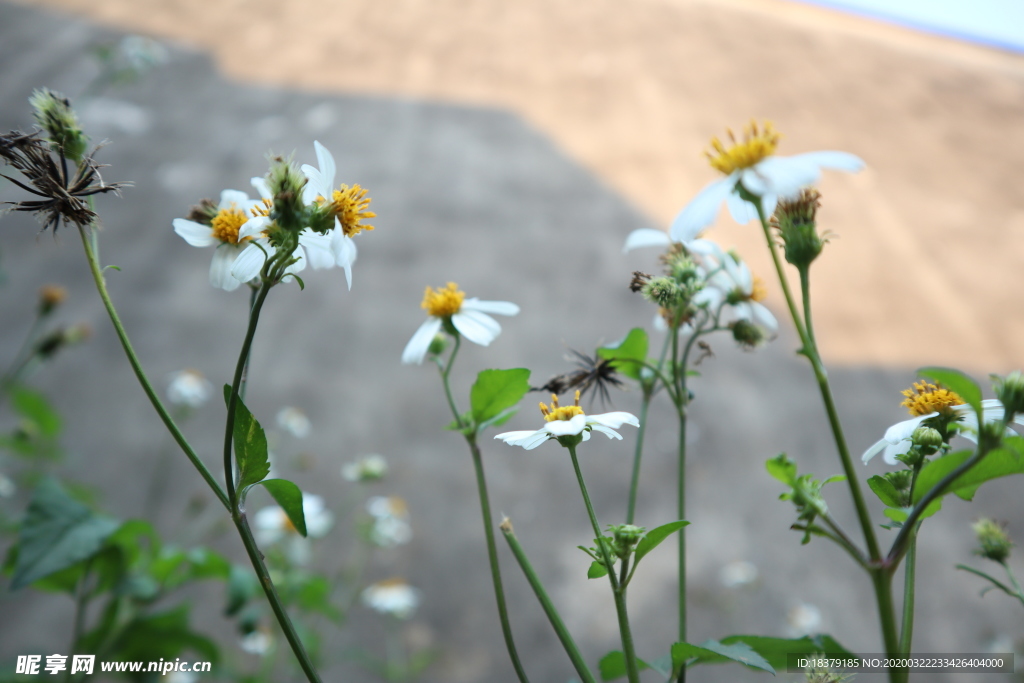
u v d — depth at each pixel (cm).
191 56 258
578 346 165
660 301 30
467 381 160
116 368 153
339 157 221
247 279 27
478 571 126
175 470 133
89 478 128
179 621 41
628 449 152
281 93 248
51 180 26
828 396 25
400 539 89
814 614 112
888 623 24
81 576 40
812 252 25
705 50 297
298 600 55
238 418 26
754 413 161
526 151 231
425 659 100
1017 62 343
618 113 252
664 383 31
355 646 111
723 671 108
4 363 144
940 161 248
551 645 117
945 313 189
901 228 217
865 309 188
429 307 32
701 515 139
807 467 149
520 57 280
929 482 25
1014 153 259
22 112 181
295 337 169
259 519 64
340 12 301
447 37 289
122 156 206
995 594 125
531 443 26
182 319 169
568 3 321
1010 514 142
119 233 186
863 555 24
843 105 274
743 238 191
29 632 101
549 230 202
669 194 217
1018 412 24
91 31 254
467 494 140
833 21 356
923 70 311
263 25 288
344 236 26
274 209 26
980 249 212
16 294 165
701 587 126
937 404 27
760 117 256
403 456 145
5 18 249
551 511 139
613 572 26
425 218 203
